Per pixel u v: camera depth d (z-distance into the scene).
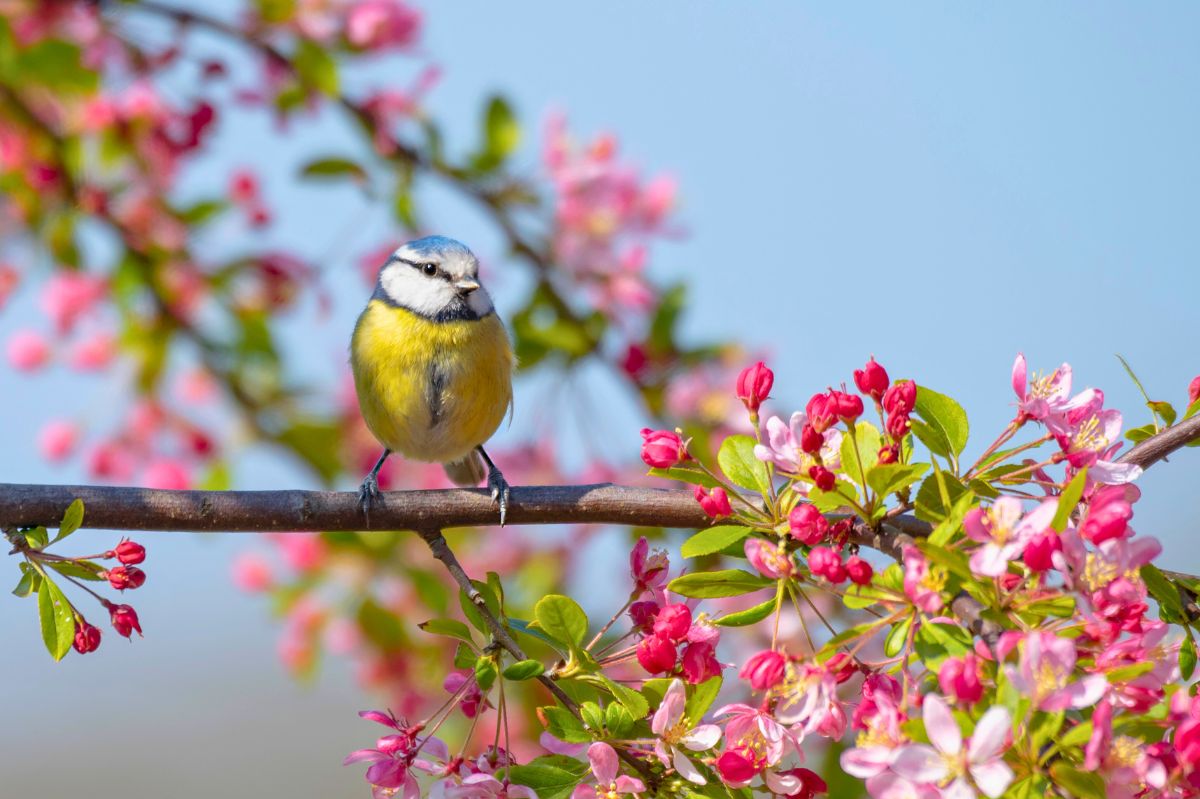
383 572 11.51
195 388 12.59
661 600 6.88
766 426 6.59
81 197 11.27
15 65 10.23
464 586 6.92
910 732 5.11
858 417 6.39
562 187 11.77
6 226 11.31
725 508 6.54
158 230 11.56
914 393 6.33
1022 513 5.59
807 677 5.79
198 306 11.93
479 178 11.53
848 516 6.64
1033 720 5.06
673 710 6.05
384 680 11.41
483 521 8.24
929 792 5.02
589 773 6.27
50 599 6.83
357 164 11.04
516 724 10.43
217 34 11.00
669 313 11.89
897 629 5.71
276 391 12.21
